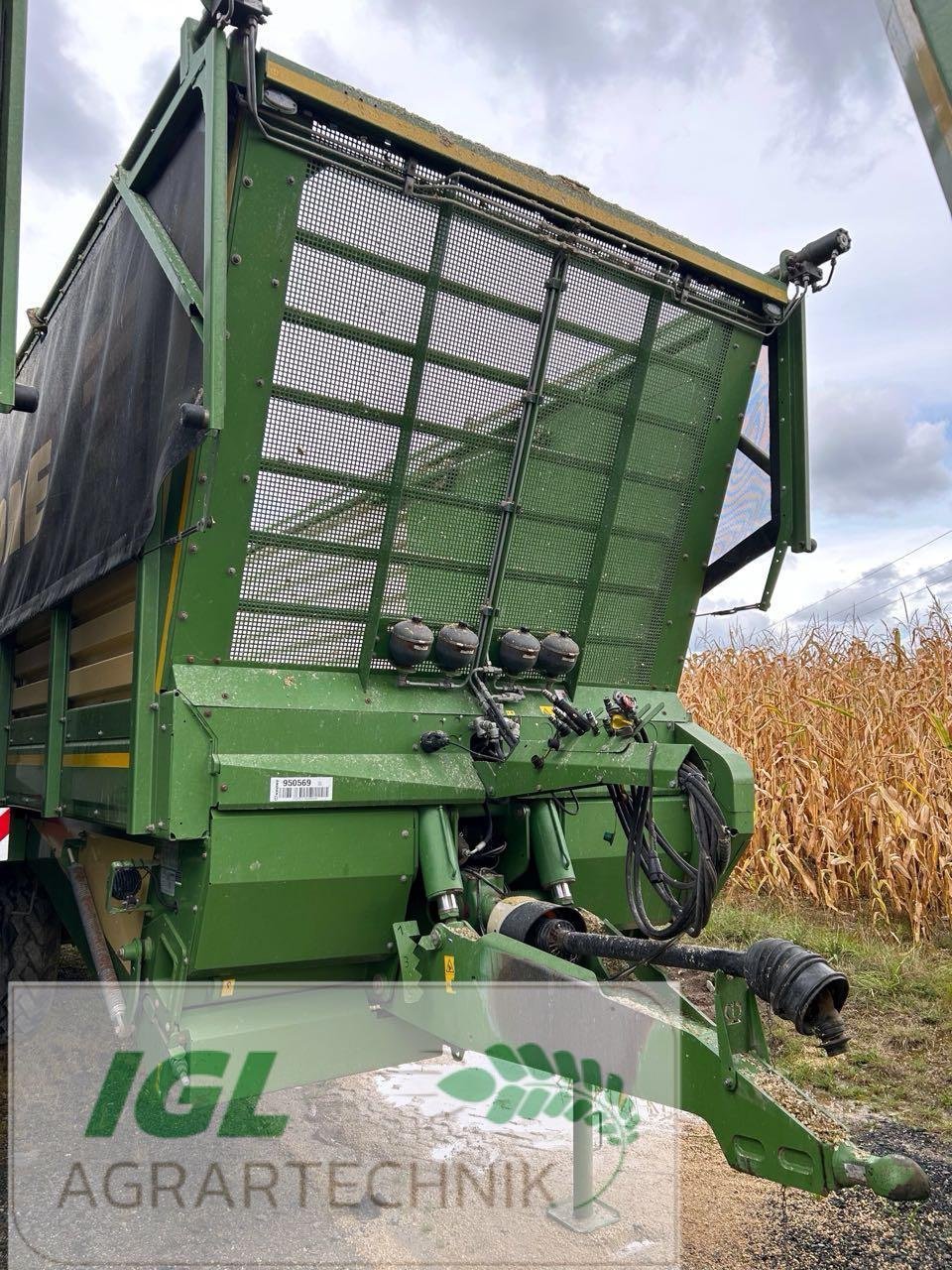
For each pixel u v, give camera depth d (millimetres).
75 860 4195
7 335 2586
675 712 4164
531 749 3248
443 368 3391
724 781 3855
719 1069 2334
